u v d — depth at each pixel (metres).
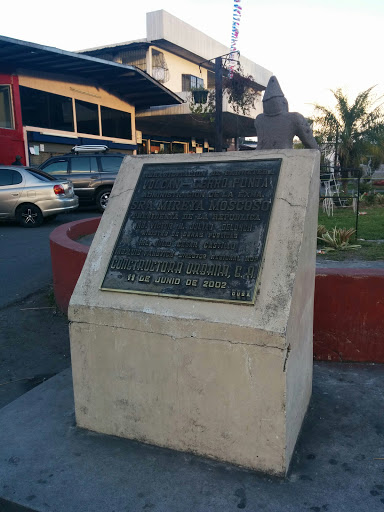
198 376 2.39
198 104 20.77
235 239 2.52
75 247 4.64
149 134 24.70
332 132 16.25
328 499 2.14
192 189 2.81
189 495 2.20
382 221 9.04
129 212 2.90
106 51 21.86
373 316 3.38
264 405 2.26
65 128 17.81
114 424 2.69
